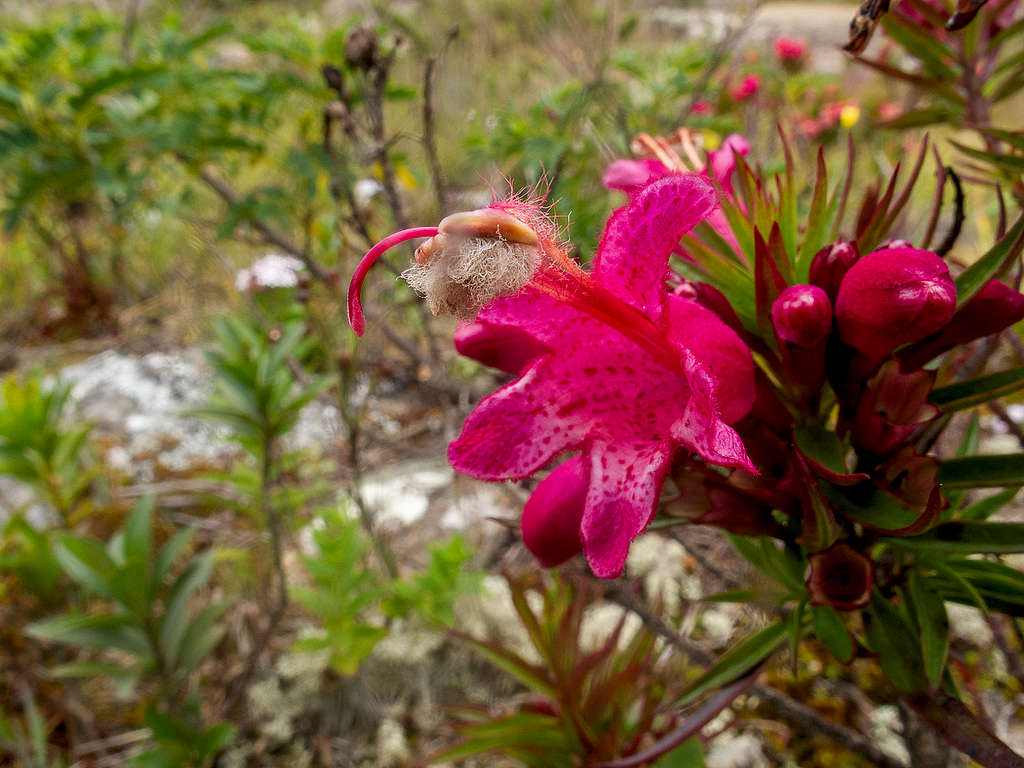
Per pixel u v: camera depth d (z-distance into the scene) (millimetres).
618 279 80
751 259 96
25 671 225
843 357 85
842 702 189
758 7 285
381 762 197
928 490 81
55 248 399
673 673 172
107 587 195
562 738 147
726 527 91
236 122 272
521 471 81
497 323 84
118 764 205
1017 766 79
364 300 222
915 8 140
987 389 89
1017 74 144
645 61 364
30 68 280
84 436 238
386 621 223
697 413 72
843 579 87
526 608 146
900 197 91
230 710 206
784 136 95
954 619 193
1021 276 98
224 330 212
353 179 235
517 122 258
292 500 236
